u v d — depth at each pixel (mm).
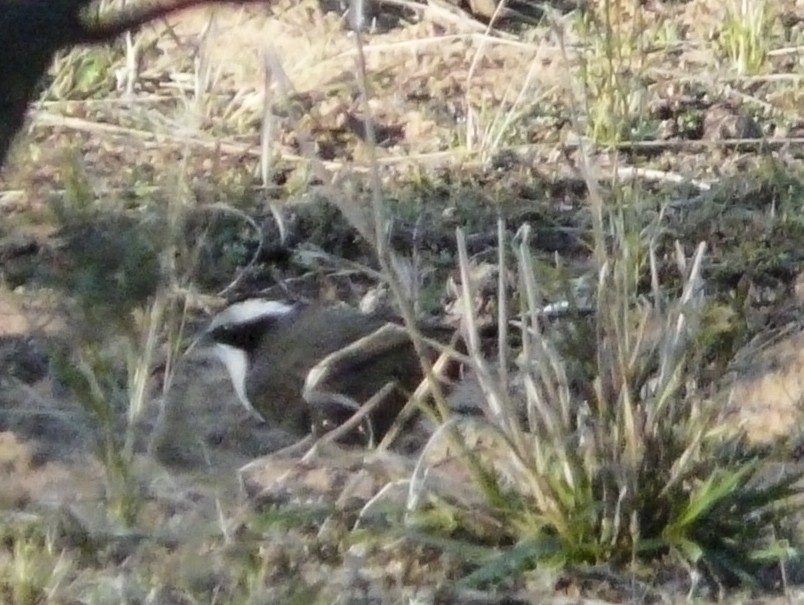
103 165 11336
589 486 7098
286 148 11766
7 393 8664
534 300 7270
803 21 13922
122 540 7160
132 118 12047
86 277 7941
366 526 7285
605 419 7090
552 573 6988
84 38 6988
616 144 10188
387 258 7410
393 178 11312
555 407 7203
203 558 6926
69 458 8070
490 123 12023
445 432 7324
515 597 6891
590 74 12164
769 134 11883
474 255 10312
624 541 7094
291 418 8367
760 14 13242
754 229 10312
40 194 10406
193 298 9383
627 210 9172
